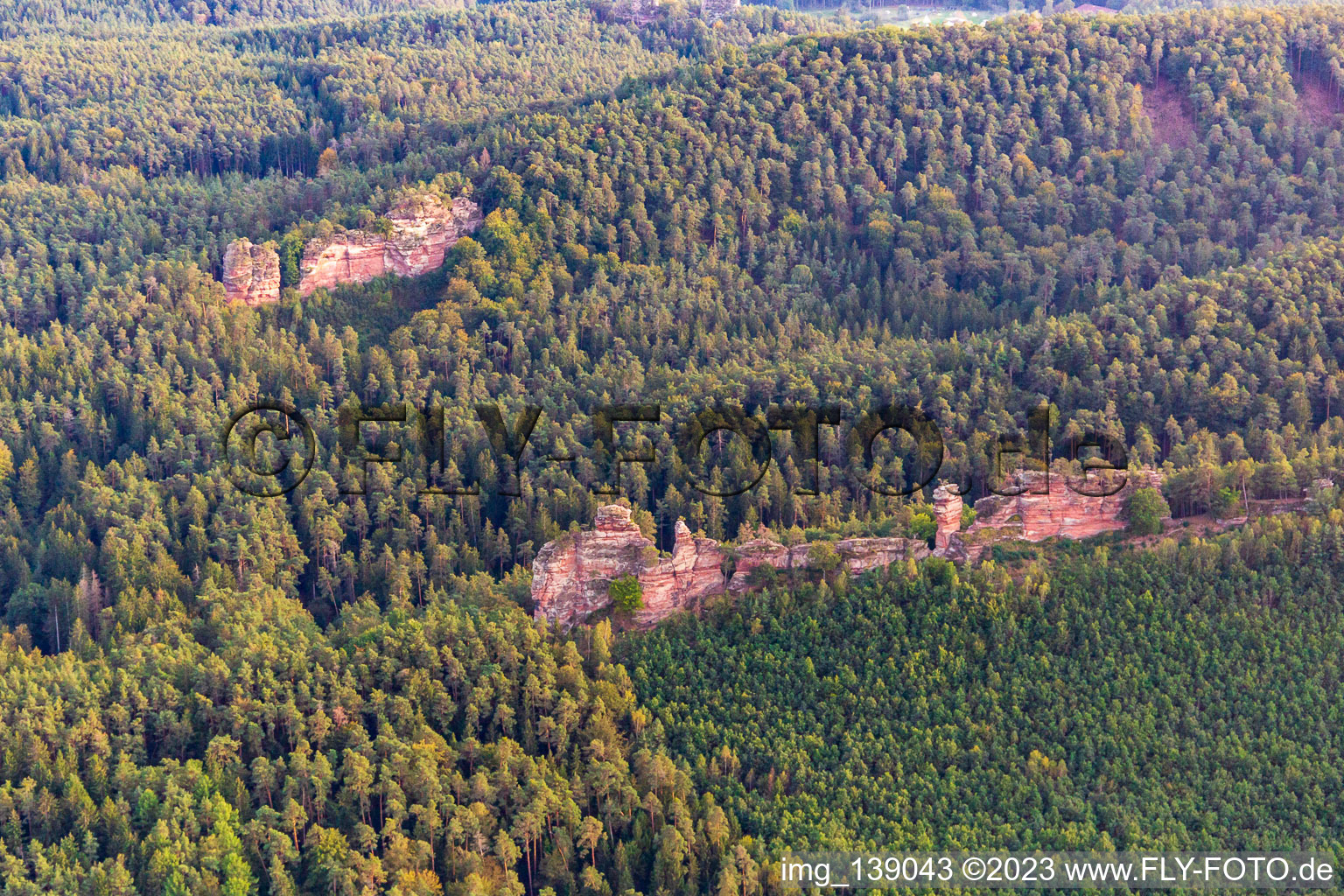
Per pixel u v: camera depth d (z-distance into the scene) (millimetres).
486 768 175875
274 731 180000
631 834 172125
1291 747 178000
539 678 185250
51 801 167625
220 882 161250
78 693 183875
